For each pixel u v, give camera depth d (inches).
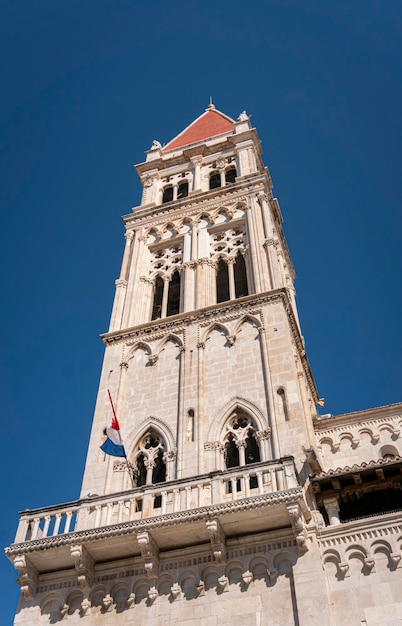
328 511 1131.3
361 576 1004.6
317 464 1187.9
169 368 1481.3
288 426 1249.4
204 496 1101.1
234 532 1079.0
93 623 1048.2
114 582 1091.3
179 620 1010.7
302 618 955.3
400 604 953.5
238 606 1002.7
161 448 1328.7
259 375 1371.8
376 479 1133.7
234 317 1525.6
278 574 1023.6
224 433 1299.2
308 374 1729.8
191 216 1956.2
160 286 1812.3
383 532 1047.0
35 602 1099.9
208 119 2573.8
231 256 1768.0
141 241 1946.4
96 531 1082.7
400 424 1424.7
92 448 1359.5
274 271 1644.9
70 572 1122.7
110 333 1620.3
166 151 2379.4
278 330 1449.3
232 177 2140.7
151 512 1118.4
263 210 1865.2
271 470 1091.3
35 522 1159.0
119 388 1473.9
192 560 1078.4
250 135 2231.8
